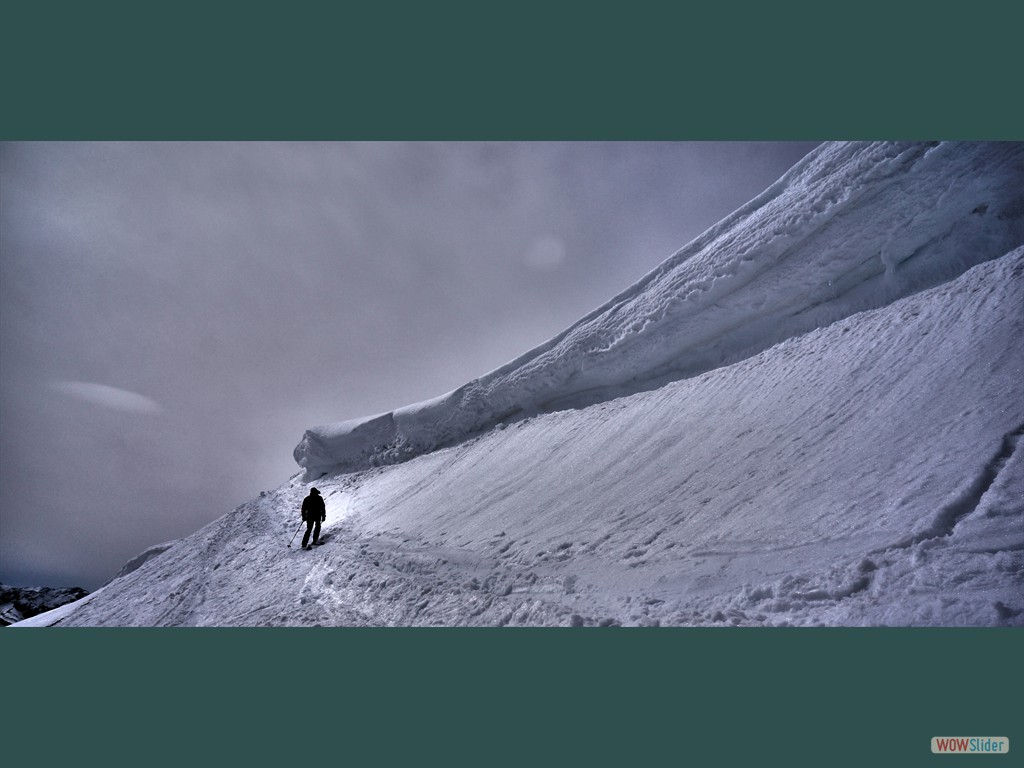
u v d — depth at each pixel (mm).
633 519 6090
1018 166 6992
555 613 4367
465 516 9008
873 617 3115
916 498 4023
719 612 3645
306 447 19391
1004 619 2785
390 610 5875
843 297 8625
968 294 6465
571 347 12711
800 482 5086
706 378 9500
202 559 13273
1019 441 4047
